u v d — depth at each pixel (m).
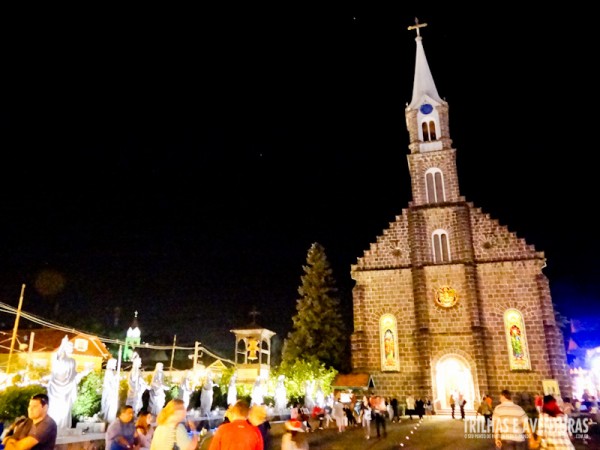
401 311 48.50
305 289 66.00
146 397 29.11
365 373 46.88
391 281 49.62
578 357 60.56
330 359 60.81
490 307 46.88
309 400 44.66
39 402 8.73
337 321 63.94
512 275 47.19
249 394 39.84
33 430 8.51
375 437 28.55
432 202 51.75
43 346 59.88
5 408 20.12
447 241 49.72
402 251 50.44
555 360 43.72
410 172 53.38
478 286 47.66
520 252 47.59
